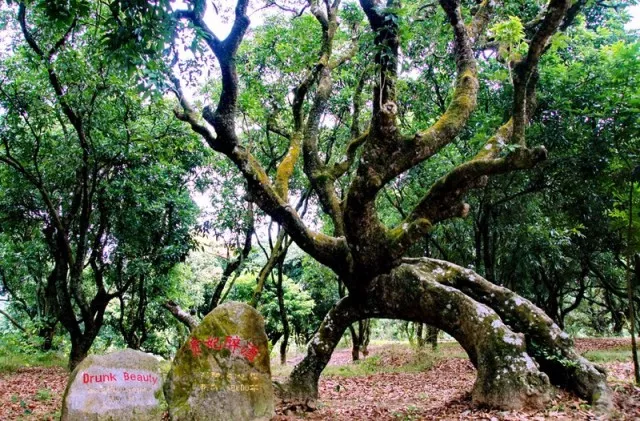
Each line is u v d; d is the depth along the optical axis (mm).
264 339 7168
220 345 6895
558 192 13086
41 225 15656
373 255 7023
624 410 6316
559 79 10734
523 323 7559
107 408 6277
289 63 13211
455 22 7641
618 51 9992
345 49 11938
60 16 5746
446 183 6953
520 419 5867
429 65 11898
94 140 12812
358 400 9758
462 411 6828
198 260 23000
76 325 13539
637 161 9773
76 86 11742
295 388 8094
